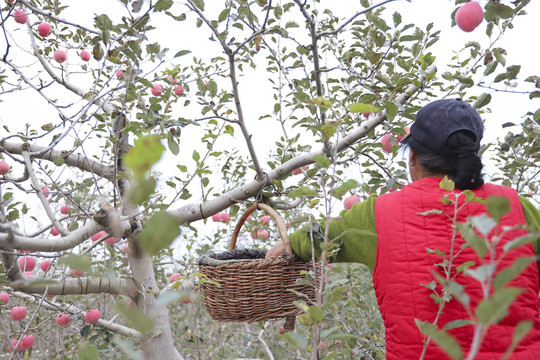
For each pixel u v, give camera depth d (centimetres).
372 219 132
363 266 310
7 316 267
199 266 167
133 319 29
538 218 125
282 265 150
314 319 85
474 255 114
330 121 109
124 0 201
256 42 217
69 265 29
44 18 291
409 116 215
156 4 199
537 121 223
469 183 124
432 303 114
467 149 123
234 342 406
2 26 226
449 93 240
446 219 121
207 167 215
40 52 288
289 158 244
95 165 251
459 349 37
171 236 27
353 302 261
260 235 299
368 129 236
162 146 27
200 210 225
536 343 110
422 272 116
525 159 248
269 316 152
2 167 220
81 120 222
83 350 42
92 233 146
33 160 221
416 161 137
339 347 190
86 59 290
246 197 226
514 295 33
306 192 131
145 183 27
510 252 114
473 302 111
